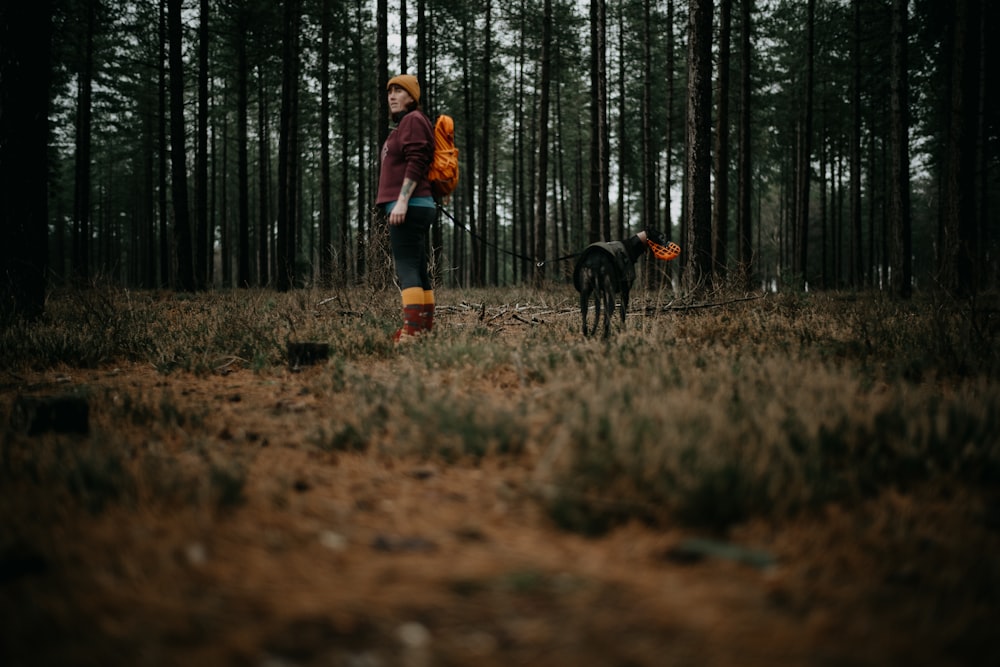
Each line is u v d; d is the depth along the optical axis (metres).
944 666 1.48
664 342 6.13
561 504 2.28
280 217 19.30
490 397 4.30
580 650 1.46
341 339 6.59
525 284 18.36
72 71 27.12
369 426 3.49
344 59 28.33
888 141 30.41
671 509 2.30
